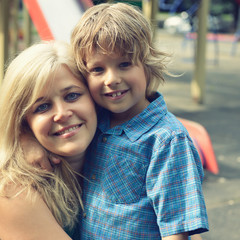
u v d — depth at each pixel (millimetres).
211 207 3006
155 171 1277
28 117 1286
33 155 1298
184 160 1262
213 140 4551
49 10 2898
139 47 1288
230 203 3074
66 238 1271
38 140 1300
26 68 1260
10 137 1307
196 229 1204
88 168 1407
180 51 12742
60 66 1269
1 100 1306
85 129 1302
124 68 1289
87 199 1371
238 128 5062
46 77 1241
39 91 1243
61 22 2809
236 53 12797
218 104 6336
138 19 1310
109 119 1422
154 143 1304
